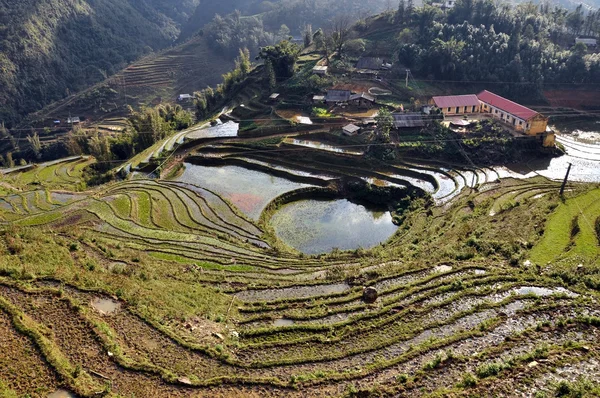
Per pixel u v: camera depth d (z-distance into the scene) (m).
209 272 38.44
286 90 92.38
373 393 20.89
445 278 33.41
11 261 29.06
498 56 91.94
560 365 21.88
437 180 63.12
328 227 55.47
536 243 36.97
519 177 63.59
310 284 35.44
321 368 23.59
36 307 24.42
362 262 41.59
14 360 20.38
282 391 21.34
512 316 27.25
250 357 24.48
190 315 27.80
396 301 30.73
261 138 78.12
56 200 57.09
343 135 74.69
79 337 22.73
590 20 113.12
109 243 41.12
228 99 105.62
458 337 25.25
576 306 27.67
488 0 103.94
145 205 55.41
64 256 32.69
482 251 37.88
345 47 106.25
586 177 62.84
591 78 93.12
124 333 24.23
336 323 28.20
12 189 61.03
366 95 85.75
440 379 21.77
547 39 103.81
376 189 62.34
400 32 108.50
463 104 79.75
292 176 66.88
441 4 120.38
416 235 48.66
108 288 27.69
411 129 74.19
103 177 70.75
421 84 92.25
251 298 33.47
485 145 70.06
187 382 21.19
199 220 52.50
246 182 66.12
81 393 19.12
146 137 86.50
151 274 33.56
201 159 73.75
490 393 20.19
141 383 20.78
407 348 25.19
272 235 51.38
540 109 89.06
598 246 35.31
